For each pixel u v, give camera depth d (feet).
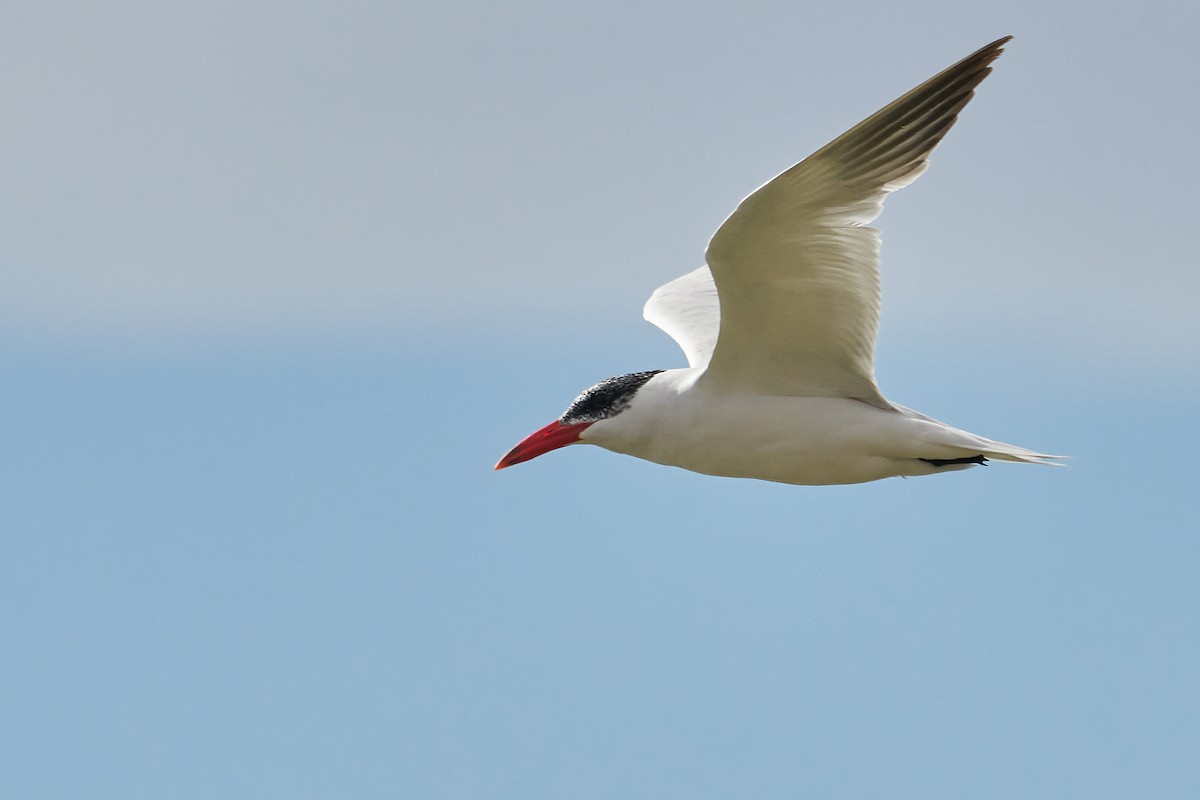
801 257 36.63
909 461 40.04
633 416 42.01
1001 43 34.99
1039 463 38.42
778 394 40.29
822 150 33.96
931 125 35.32
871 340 38.55
